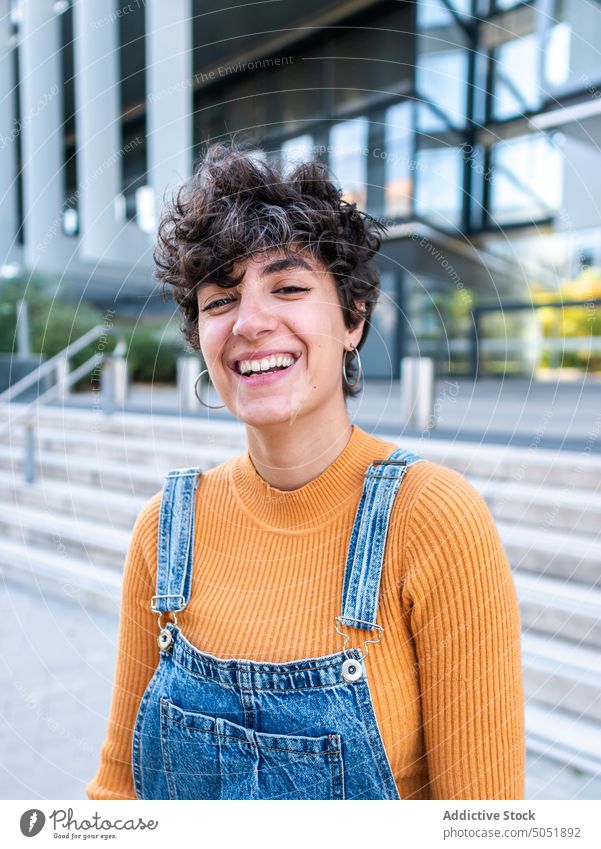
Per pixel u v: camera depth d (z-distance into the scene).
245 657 0.64
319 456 0.66
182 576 0.70
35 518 3.06
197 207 0.63
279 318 0.60
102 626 2.48
